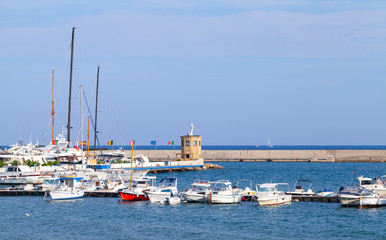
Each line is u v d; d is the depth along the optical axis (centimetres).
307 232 8075
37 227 8500
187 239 7625
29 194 12306
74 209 10244
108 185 12488
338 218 9144
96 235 7900
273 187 10806
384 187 11450
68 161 16950
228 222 8862
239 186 15525
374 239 7612
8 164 14962
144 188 11400
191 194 10844
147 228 8400
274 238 7675
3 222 8925
